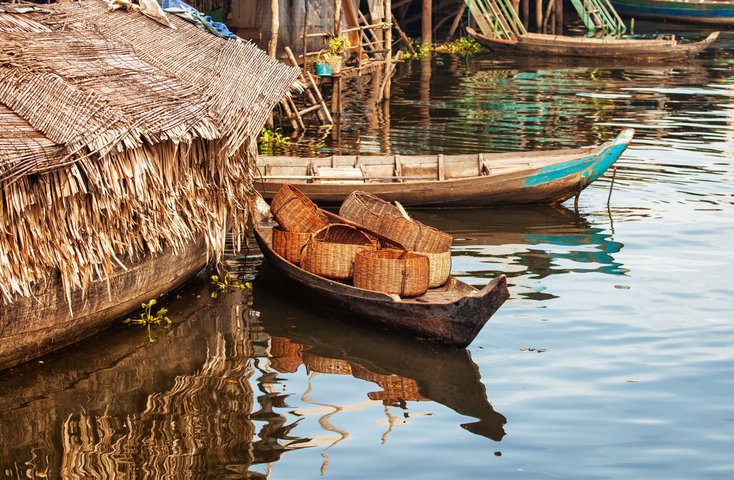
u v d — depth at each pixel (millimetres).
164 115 8883
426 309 9227
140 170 8680
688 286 10820
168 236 9336
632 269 11422
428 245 10672
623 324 9727
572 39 31719
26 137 7828
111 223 8648
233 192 10398
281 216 10898
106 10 10766
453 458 7121
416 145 18156
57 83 8500
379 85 25734
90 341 9172
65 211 8070
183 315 9977
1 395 7973
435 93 24594
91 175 8000
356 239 10977
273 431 7523
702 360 8867
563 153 14859
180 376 8539
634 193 14969
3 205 7555
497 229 13133
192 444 7277
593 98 23969
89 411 7781
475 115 21469
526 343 9312
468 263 11641
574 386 8367
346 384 8484
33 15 9898
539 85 26109
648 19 42000
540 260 11766
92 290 8703
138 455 7082
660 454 7184
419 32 36781
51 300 8281
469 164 14742
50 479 6707
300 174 14367
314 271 10273
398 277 9609
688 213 13828
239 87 10344
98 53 9516
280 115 19219
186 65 10211
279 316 10062
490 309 8891
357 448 7270
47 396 8016
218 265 11281
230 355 9047
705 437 7441
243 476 6812
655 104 23094
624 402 8047
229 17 22125
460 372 8727
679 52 31031
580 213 13922
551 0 35969
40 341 8477
